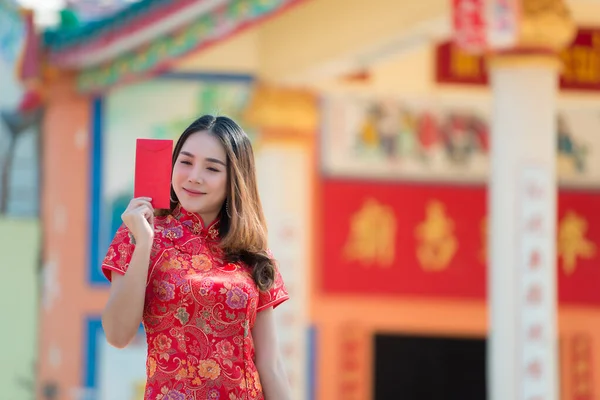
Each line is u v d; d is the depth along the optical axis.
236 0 9.70
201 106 11.85
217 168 4.14
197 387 3.97
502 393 8.67
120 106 12.05
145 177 4.06
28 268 12.18
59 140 12.11
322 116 13.02
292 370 11.95
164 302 3.99
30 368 12.11
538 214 8.72
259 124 11.77
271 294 4.22
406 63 12.68
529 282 8.68
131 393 12.03
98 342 12.10
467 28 8.48
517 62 8.69
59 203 12.15
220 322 4.01
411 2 9.56
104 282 12.16
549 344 8.66
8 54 12.01
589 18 10.77
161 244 4.07
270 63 11.59
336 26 10.56
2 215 12.15
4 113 12.10
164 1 10.19
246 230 4.12
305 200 12.33
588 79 11.74
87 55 11.31
